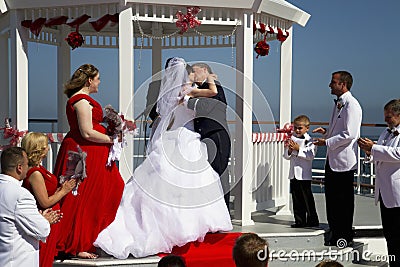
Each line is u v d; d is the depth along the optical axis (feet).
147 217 15.64
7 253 11.37
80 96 15.53
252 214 22.16
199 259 15.52
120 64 18.16
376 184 16.98
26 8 19.27
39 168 13.33
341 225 18.19
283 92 22.43
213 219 16.03
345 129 17.47
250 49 19.25
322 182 31.27
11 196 11.36
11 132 19.25
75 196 15.56
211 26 24.80
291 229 18.95
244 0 18.67
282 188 22.50
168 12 20.25
